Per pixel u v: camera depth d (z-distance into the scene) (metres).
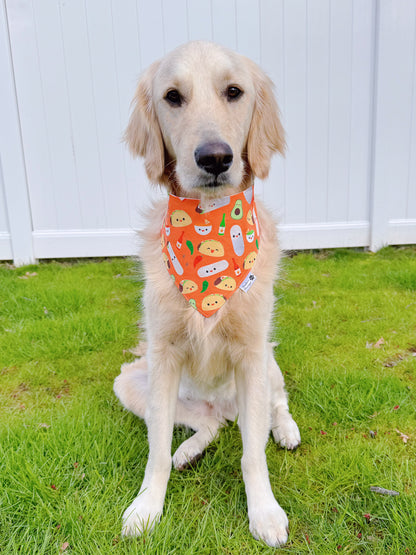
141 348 0.80
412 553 0.48
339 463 0.61
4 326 1.06
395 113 1.44
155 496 0.55
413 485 0.56
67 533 0.52
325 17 1.38
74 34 1.35
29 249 1.48
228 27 1.37
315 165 1.47
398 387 0.77
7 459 0.60
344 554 0.49
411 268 1.34
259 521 0.52
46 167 1.43
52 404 0.78
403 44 1.40
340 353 0.93
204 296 0.59
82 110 1.40
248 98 0.59
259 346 0.60
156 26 1.36
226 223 0.58
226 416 0.73
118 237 1.49
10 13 1.32
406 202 1.52
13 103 1.37
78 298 1.18
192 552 0.49
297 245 1.53
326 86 1.42
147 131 0.63
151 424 0.58
